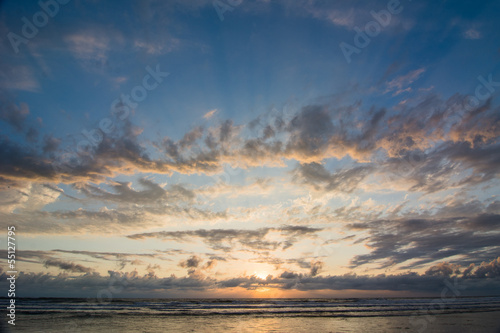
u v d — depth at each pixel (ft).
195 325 71.61
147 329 63.10
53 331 57.67
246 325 72.13
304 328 67.15
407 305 162.71
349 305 169.37
